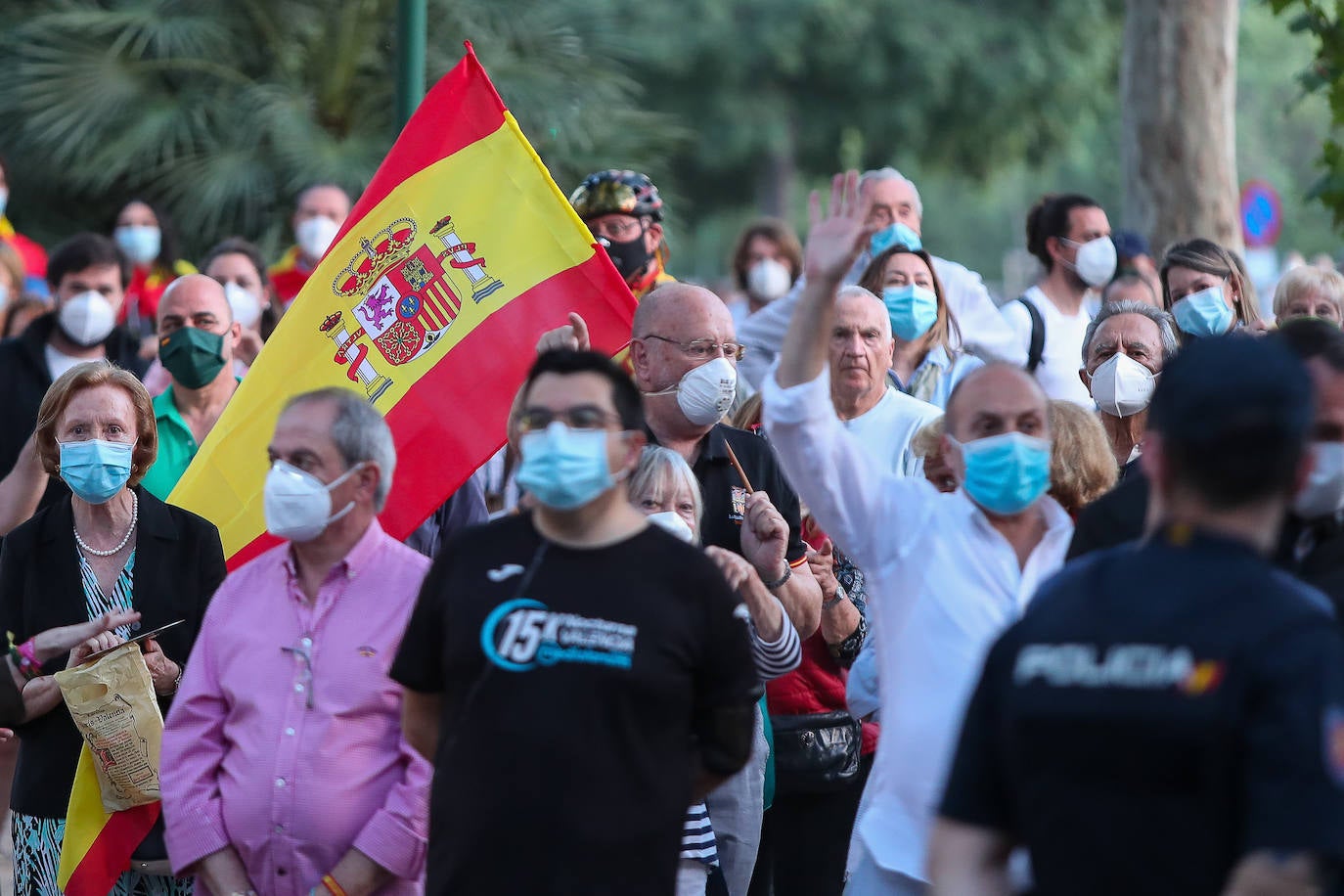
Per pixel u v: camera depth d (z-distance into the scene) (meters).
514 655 12.73
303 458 15.04
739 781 17.47
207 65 51.81
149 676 16.64
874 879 14.59
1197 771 9.10
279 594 15.42
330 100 52.22
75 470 17.12
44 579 17.69
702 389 18.14
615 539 13.16
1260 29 183.12
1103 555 10.08
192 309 22.20
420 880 15.05
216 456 19.33
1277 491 9.55
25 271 38.31
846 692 18.34
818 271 14.27
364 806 14.86
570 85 53.84
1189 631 9.26
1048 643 9.72
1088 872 9.30
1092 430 16.94
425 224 19.75
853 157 54.66
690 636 12.91
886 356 21.20
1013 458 14.32
